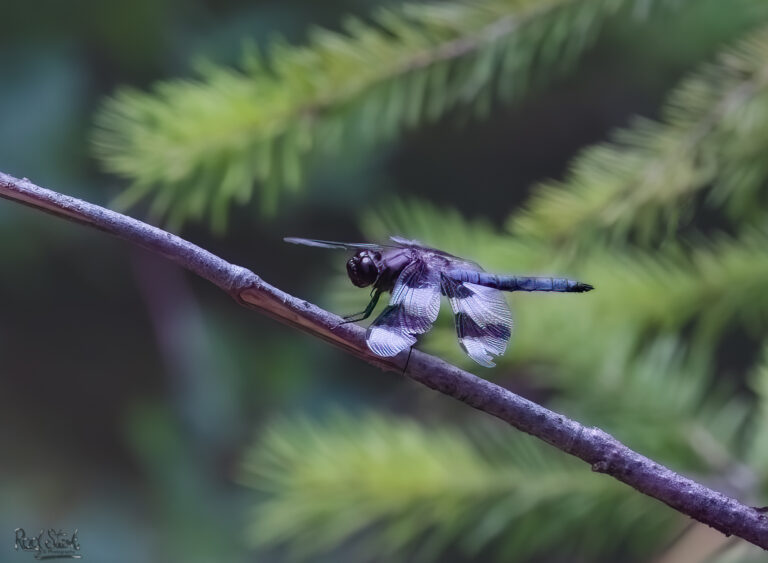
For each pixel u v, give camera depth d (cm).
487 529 105
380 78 106
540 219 106
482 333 103
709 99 106
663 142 106
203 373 142
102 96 133
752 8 108
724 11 118
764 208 108
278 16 133
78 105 131
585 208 106
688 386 107
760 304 107
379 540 106
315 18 133
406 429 107
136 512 143
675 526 106
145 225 98
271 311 99
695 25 120
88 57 133
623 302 107
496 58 106
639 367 107
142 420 139
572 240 106
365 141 107
